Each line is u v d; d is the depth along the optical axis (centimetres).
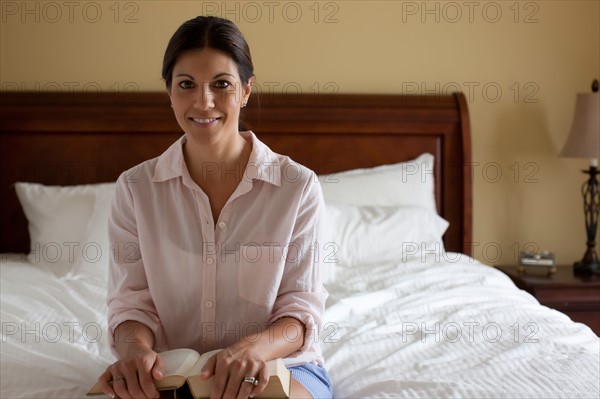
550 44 362
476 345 207
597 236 376
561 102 366
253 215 169
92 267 281
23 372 176
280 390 146
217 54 161
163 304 170
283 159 174
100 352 204
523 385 172
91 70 341
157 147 336
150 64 343
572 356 198
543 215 371
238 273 168
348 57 352
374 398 164
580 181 370
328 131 343
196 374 145
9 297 241
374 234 301
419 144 349
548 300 326
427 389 169
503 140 365
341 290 262
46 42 339
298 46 349
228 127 165
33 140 332
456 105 351
